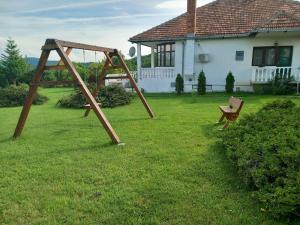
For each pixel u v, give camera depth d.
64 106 13.18
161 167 4.41
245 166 3.73
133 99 14.15
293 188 2.89
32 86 6.42
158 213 3.05
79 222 2.94
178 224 2.85
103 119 5.91
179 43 18.33
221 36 17.05
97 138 6.46
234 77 17.22
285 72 15.73
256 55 17.08
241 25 17.45
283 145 3.89
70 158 5.04
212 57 17.84
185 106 11.44
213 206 3.17
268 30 14.66
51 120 9.26
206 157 4.82
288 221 2.82
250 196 3.36
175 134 6.54
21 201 3.43
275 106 7.05
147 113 9.95
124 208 3.17
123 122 8.30
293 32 14.94
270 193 3.08
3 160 5.03
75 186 3.80
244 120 5.90
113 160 4.83
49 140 6.43
